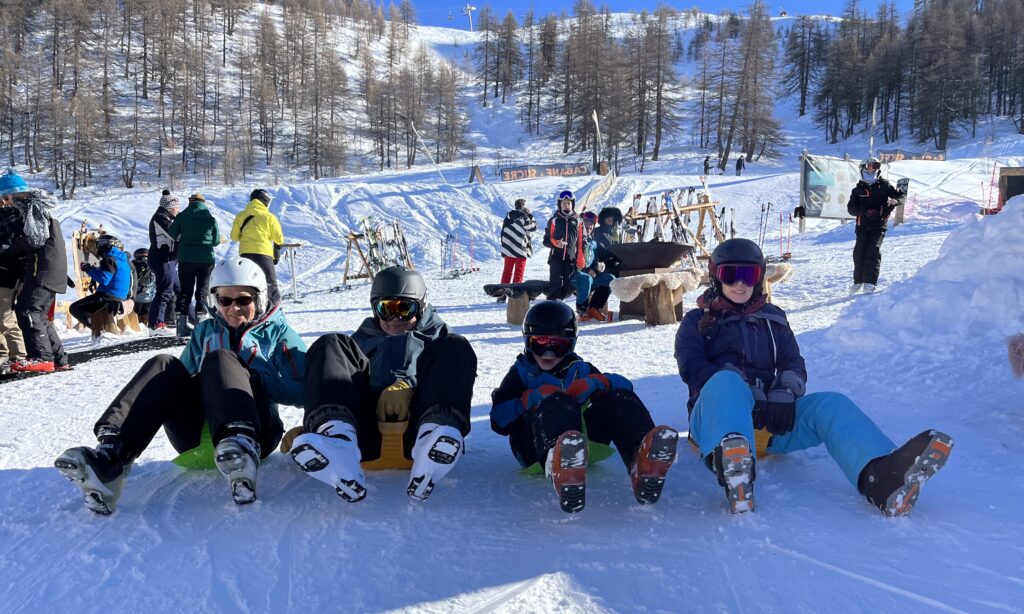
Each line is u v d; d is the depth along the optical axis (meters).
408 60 114.31
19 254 6.16
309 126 76.62
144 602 1.88
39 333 6.17
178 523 2.41
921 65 67.19
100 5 87.62
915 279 5.59
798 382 2.74
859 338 5.20
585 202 22.66
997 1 76.00
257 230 8.26
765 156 65.69
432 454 2.39
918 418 3.59
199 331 2.99
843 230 21.03
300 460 2.29
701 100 72.94
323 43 96.31
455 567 2.02
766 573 1.92
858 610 1.72
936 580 1.85
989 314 4.79
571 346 3.01
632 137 67.50
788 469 2.82
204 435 2.94
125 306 9.19
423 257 24.50
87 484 2.37
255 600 1.87
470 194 32.59
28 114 69.25
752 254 2.96
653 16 127.81
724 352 3.00
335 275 21.22
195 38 95.94
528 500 2.59
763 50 64.94
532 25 111.94
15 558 2.19
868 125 73.69
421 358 2.79
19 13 82.56
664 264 7.78
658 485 2.40
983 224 5.42
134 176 66.31
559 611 1.75
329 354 2.66
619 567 1.98
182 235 7.97
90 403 4.80
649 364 5.38
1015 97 71.44
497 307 10.26
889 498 2.26
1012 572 1.89
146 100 80.62
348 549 2.16
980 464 2.86
